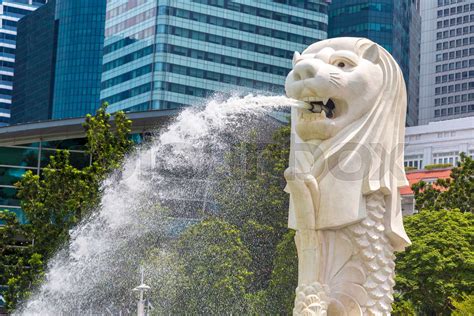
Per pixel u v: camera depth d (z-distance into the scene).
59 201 35.69
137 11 124.56
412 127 138.25
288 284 29.02
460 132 133.88
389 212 14.55
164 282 30.83
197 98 119.44
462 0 171.12
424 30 174.88
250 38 121.81
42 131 47.66
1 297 42.34
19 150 48.41
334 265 14.29
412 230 41.34
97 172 35.78
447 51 171.88
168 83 119.06
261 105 18.80
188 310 30.89
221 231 32.09
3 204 48.22
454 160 133.50
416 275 39.03
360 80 14.41
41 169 48.34
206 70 120.06
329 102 14.59
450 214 41.75
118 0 128.25
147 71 121.12
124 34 126.38
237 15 121.75
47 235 35.41
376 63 14.67
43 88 159.38
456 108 169.50
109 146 37.06
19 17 188.75
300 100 14.46
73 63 152.50
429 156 135.50
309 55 14.77
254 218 33.47
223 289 31.08
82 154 48.28
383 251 14.51
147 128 47.03
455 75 170.50
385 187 14.41
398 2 148.25
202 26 120.69
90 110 150.50
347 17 146.50
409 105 160.00
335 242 14.30
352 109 14.43
